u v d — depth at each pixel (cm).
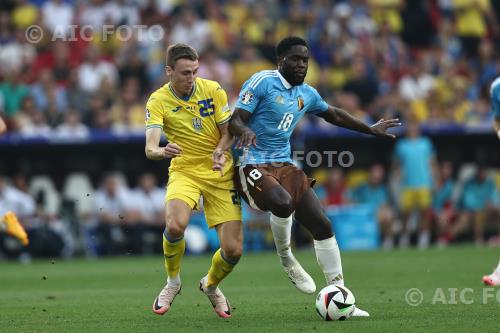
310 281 2842
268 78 2755
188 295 3531
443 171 6969
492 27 8725
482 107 7369
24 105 6378
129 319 2711
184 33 7225
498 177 7225
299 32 7744
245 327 2445
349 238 6544
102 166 6625
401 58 7944
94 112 6425
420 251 6047
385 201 6731
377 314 2706
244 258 5759
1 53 6844
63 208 6278
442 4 8688
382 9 8406
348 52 7694
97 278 4491
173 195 2706
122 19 7050
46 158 6538
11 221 3609
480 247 6338
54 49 6906
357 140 6831
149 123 2702
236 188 2798
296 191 2745
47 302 3328
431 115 7181
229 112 2753
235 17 7894
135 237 6228
